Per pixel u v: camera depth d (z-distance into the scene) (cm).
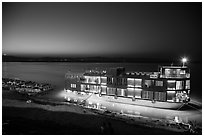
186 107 5984
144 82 6316
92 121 5081
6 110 5816
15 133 4372
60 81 11556
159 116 5528
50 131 4488
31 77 13275
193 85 10506
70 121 5059
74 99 7288
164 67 6191
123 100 6631
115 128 4694
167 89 5994
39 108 6041
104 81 7056
